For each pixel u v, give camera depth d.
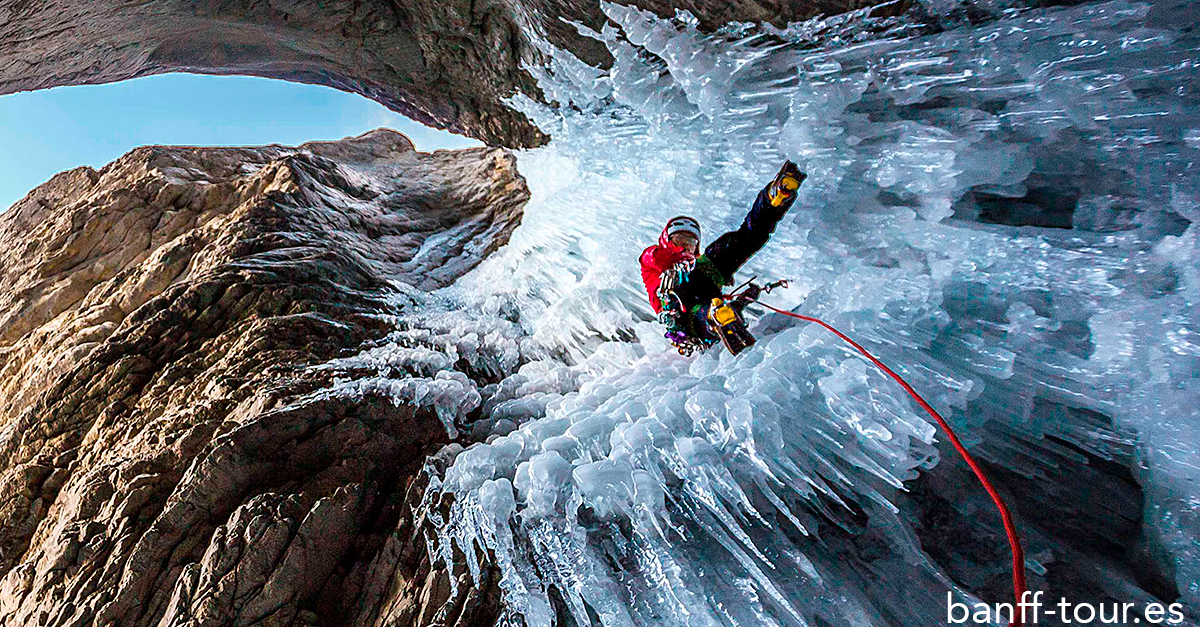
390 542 3.51
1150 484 2.78
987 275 3.61
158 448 4.14
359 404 4.38
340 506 3.63
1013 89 3.57
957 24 3.86
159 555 3.50
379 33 7.22
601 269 6.31
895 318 3.58
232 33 7.46
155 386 5.06
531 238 8.16
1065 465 2.97
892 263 4.07
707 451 3.33
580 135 7.09
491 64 6.94
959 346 3.40
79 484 4.09
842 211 4.31
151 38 7.28
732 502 3.21
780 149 4.71
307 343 5.39
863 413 3.15
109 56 7.32
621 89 5.86
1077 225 3.46
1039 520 2.81
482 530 3.40
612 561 3.15
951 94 3.83
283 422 4.08
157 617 3.29
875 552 2.88
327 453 4.07
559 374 5.26
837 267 4.38
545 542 3.28
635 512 3.23
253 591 3.29
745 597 2.84
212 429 4.19
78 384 5.14
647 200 6.06
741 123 5.01
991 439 3.12
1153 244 3.18
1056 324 3.31
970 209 3.88
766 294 4.89
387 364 5.13
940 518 2.92
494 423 4.73
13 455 4.84
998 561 2.72
